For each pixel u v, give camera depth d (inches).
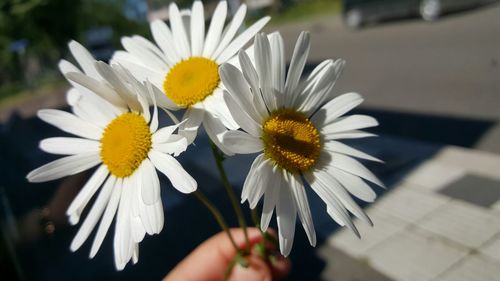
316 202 11.8
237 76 2.8
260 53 2.9
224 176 3.3
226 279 4.0
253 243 4.3
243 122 2.8
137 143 3.0
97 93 3.1
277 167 3.0
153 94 2.8
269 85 3.0
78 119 3.4
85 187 3.3
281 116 3.1
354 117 3.3
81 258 12.4
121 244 2.9
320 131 3.3
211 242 4.5
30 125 27.5
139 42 3.7
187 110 3.3
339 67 3.3
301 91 3.2
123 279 11.4
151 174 2.9
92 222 3.1
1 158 20.9
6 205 13.4
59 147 3.4
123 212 3.0
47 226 12.4
